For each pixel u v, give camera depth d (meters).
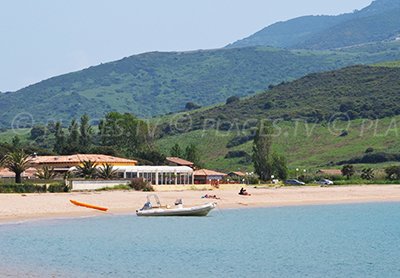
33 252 44.81
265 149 162.88
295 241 56.91
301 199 108.81
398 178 161.62
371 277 39.78
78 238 53.53
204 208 76.88
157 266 41.47
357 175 169.75
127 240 53.78
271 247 52.44
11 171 107.00
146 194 97.19
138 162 154.12
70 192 96.19
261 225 69.81
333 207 97.31
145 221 69.69
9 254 43.56
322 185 149.50
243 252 49.12
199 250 49.50
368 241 57.62
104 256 44.62
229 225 68.75
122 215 74.19
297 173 173.88
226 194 108.50
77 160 120.44
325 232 64.44
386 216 83.19
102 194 92.94
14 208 72.06
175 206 77.19
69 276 36.84
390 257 47.91
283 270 41.62
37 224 61.94
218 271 40.50
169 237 56.81
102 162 118.56
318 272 41.22
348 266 43.66
